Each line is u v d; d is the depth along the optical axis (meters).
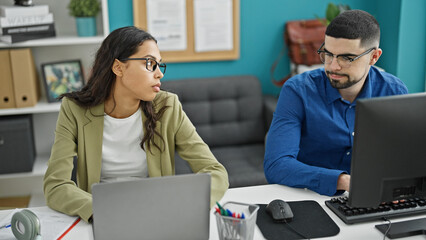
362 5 3.56
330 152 1.89
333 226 1.40
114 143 1.78
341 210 1.46
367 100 1.23
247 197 1.60
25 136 2.93
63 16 3.07
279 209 1.44
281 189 1.67
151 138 1.75
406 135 1.26
